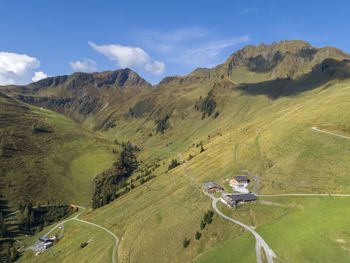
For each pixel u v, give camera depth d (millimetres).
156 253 135500
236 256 105000
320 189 129375
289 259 93312
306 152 160000
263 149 185875
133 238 162125
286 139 182000
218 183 172875
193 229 135750
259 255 99812
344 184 126750
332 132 169625
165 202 186875
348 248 89312
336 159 144750
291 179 143625
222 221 129625
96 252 172250
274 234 109688
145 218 177250
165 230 148750
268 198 136000
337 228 98500
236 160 191375
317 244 94500
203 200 158250
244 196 138875
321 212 112875
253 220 124562
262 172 162000
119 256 154125
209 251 115562
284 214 121438
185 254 123438
